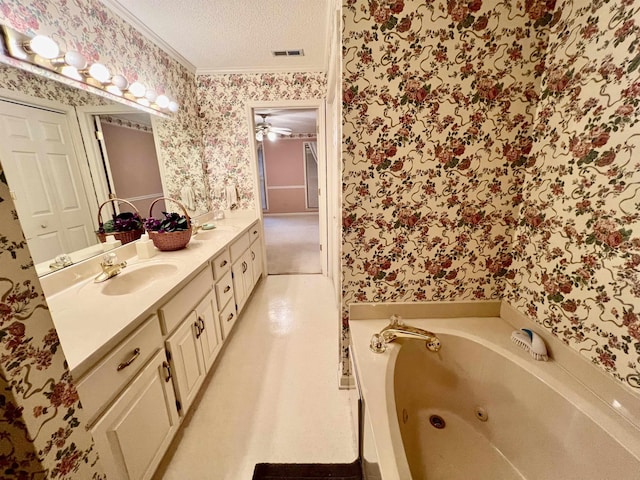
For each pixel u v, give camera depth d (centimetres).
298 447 128
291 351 199
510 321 134
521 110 114
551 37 105
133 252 173
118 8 170
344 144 119
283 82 280
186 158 259
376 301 142
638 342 79
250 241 276
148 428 106
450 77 111
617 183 82
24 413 54
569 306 101
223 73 277
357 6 104
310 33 208
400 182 123
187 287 141
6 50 107
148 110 200
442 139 117
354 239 132
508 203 125
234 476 116
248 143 294
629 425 82
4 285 50
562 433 93
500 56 109
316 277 339
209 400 156
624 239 81
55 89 129
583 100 92
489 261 133
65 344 83
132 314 100
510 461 109
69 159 137
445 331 130
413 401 130
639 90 74
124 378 94
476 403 125
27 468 57
